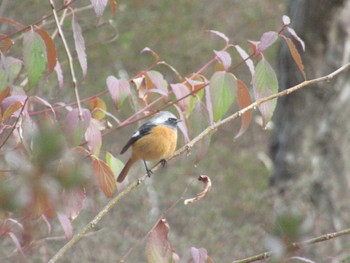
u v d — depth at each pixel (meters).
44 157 2.36
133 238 12.39
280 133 14.66
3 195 2.39
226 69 5.66
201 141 5.81
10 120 6.32
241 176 17.89
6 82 5.48
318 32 13.84
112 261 11.27
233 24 24.58
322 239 4.40
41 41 5.06
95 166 5.38
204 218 13.55
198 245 12.84
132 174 15.13
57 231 10.04
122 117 18.52
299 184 13.66
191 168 18.31
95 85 19.81
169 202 16.14
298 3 14.09
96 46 19.12
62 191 2.65
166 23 23.17
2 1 13.46
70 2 5.70
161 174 17.53
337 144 14.10
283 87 14.55
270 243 2.86
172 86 6.07
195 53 23.20
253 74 5.56
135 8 21.84
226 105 5.57
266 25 24.86
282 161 14.45
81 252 10.92
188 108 6.20
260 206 13.36
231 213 13.66
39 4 14.62
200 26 23.78
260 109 5.54
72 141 4.49
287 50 14.28
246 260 4.32
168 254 4.69
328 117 14.12
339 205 13.69
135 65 22.16
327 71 13.96
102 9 5.05
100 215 4.67
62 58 12.43
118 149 17.00
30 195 2.39
